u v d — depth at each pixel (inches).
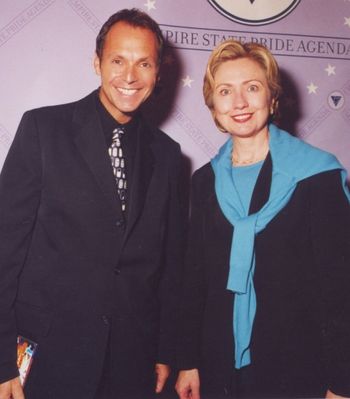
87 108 49.8
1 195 46.2
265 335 44.4
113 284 48.0
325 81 71.7
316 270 43.5
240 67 46.8
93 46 64.4
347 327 41.4
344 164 72.8
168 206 54.2
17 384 45.3
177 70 67.1
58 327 46.8
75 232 47.3
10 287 45.7
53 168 46.8
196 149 68.2
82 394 46.3
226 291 47.3
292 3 70.1
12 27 62.6
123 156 49.6
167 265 55.2
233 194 46.9
